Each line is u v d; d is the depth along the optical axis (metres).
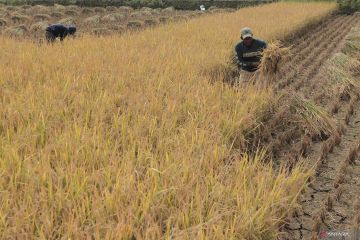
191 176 4.35
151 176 4.26
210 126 5.93
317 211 5.13
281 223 4.53
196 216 3.77
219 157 4.93
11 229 3.41
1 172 4.25
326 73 10.73
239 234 3.61
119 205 3.77
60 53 9.99
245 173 4.56
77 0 35.44
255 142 6.79
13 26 19.92
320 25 22.27
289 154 6.34
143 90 7.27
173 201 4.00
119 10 31.70
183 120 6.28
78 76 7.53
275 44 8.91
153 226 3.51
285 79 10.68
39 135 5.28
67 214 3.71
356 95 9.42
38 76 7.85
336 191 5.38
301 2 31.08
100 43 11.73
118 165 4.56
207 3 35.00
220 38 12.80
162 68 8.66
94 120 5.85
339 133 7.52
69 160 4.68
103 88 7.35
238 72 10.36
